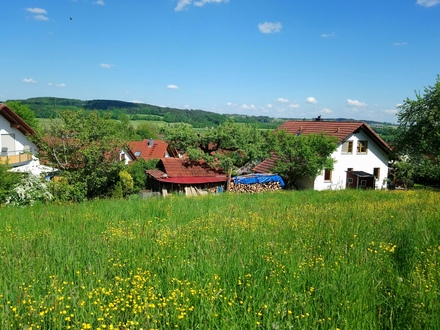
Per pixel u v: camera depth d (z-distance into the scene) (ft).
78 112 75.82
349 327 12.53
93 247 22.39
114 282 16.84
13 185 54.24
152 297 14.35
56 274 17.62
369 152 112.98
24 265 18.66
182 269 17.75
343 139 106.11
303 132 122.31
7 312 13.21
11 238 25.54
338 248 20.77
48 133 74.38
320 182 104.32
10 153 88.79
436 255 19.08
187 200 53.67
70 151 74.28
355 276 16.26
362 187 105.19
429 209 36.47
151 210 40.75
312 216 33.37
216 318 13.28
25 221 34.45
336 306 13.96
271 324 12.80
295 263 18.22
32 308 13.47
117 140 75.56
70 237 25.70
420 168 107.04
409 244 21.50
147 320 12.93
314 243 22.62
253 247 21.81
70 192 63.72
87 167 72.84
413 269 17.66
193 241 24.27
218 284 15.87
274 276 16.62
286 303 14.21
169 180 98.02
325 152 95.14
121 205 46.39
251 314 13.37
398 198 55.98
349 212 35.55
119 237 25.25
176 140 108.17
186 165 105.70
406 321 13.12
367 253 19.98
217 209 41.96
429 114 97.91
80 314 13.48
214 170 107.65
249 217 34.63
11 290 15.28
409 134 103.81
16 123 91.09
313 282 16.10
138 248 22.07
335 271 16.83
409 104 102.94
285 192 71.82
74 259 19.63
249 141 104.99
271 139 98.89
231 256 19.51
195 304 14.17
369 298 14.52
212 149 110.42
